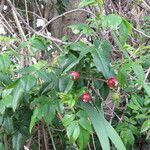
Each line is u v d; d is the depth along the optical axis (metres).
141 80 0.33
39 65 0.34
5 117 0.35
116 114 0.41
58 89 0.33
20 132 0.36
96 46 0.33
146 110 0.39
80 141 0.32
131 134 0.38
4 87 0.34
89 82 0.34
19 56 0.39
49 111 0.32
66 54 0.33
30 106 0.34
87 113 0.32
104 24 0.32
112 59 0.43
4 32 0.49
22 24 0.53
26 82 0.31
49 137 0.41
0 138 0.37
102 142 0.31
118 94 0.39
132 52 0.41
